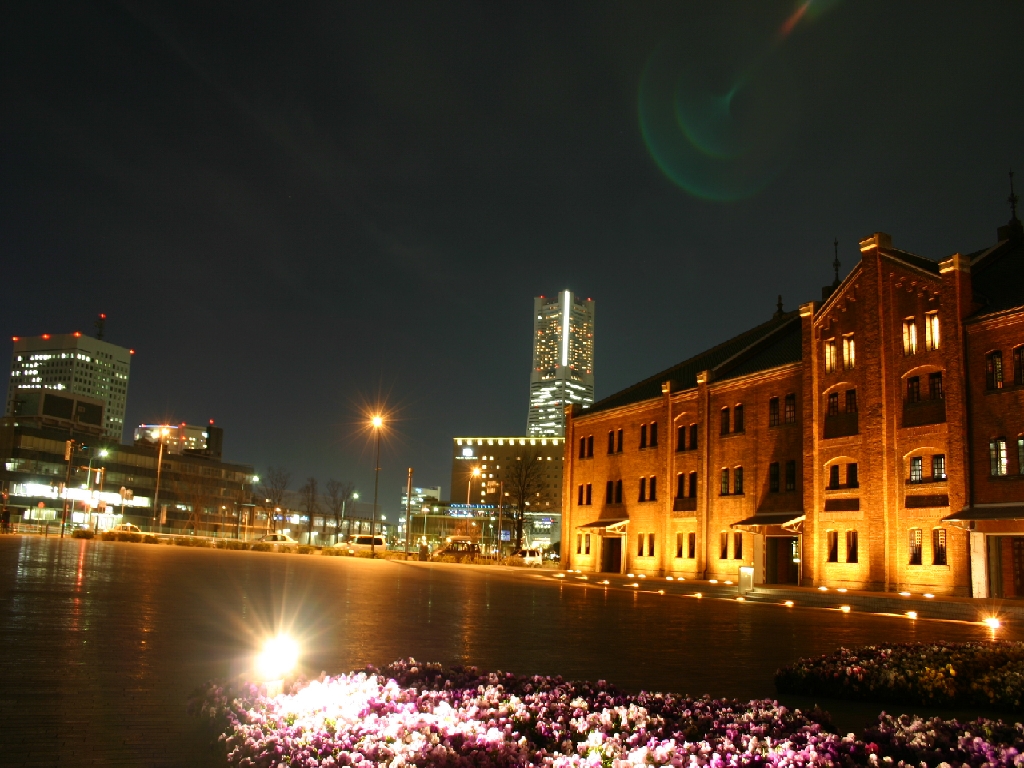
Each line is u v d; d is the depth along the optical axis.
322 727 8.10
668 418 59.91
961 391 37.78
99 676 11.22
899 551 40.16
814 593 38.34
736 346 62.00
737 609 32.38
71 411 167.88
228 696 9.31
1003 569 35.97
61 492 137.25
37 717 8.91
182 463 158.12
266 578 34.00
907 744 7.92
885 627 25.67
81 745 8.00
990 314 37.03
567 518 72.25
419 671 11.33
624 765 7.23
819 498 45.12
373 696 9.30
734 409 54.00
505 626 20.81
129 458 148.88
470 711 8.90
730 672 14.41
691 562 56.25
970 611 31.78
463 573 53.97
